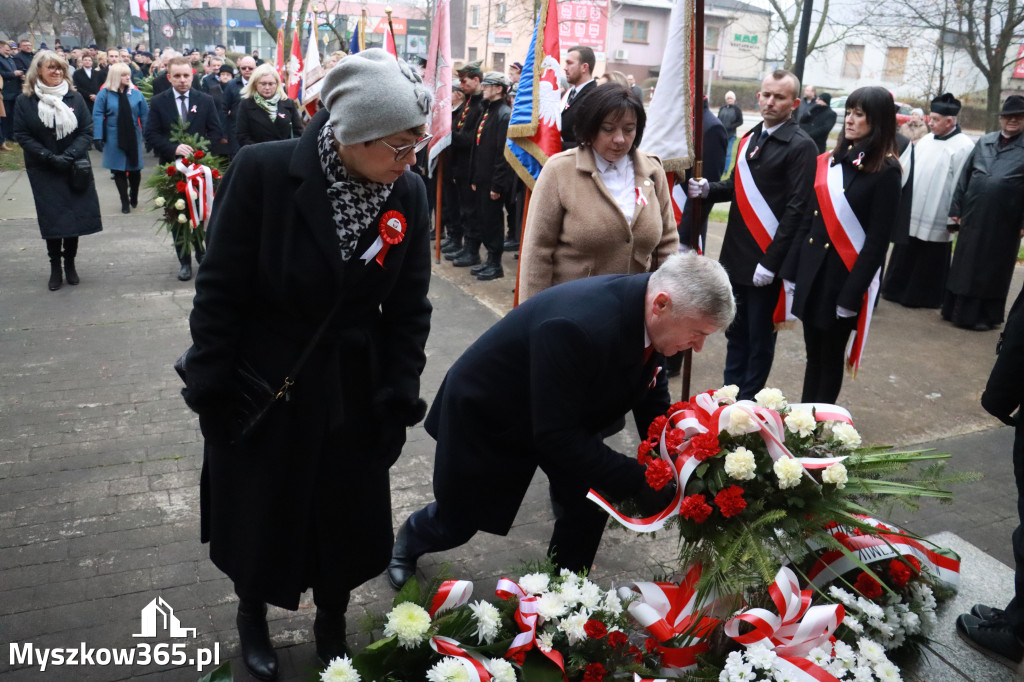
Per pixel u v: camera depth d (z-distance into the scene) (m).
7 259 7.36
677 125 3.89
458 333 5.86
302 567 2.27
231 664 2.54
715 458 2.27
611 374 2.22
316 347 2.12
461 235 8.43
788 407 2.52
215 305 2.04
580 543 2.75
